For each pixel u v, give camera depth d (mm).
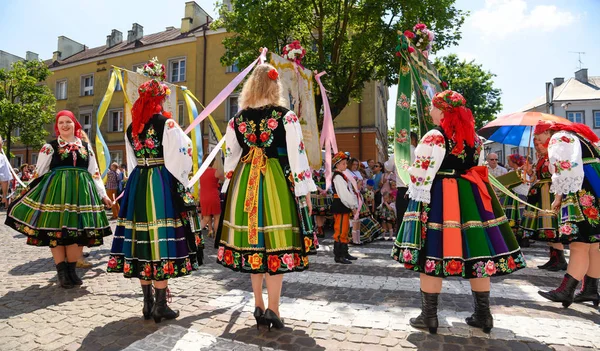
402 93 3232
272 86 2602
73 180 3686
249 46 10930
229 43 11477
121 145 22172
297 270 2426
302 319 2789
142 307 3043
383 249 6070
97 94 23469
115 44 26234
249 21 10305
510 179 5637
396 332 2553
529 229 4223
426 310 2553
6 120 19938
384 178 8086
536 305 3145
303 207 2506
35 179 3650
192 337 2432
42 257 5121
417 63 3473
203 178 7230
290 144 2457
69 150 3711
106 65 23266
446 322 2725
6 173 4641
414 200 2566
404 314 2898
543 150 4066
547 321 2758
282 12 10219
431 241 2408
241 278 4023
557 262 4410
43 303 3150
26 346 2320
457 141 2480
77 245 3707
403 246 2508
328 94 10891
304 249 2443
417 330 2586
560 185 2992
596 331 2574
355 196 5047
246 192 2473
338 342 2395
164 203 2643
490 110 23734
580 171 2936
